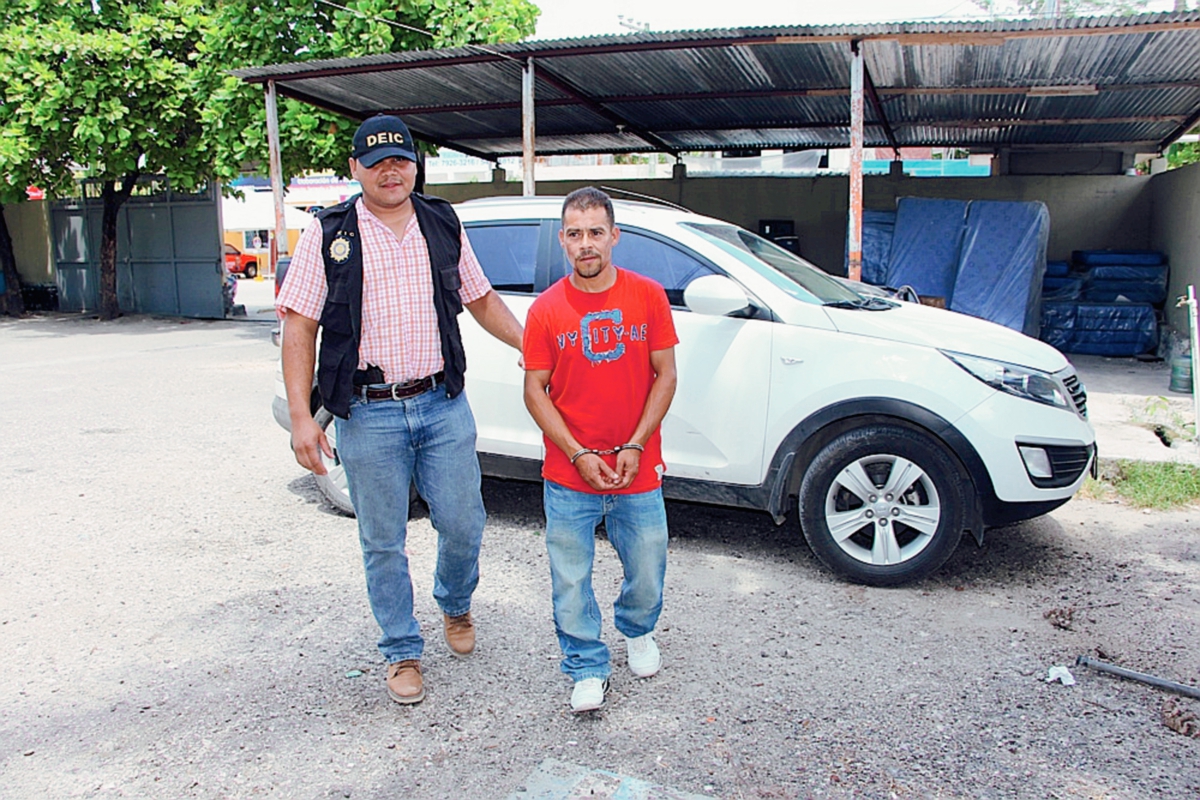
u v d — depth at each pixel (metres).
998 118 13.75
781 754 3.08
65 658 3.80
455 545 3.51
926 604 4.33
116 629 4.07
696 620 4.16
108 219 18.91
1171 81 10.83
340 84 11.26
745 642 3.93
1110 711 3.36
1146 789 2.88
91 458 7.08
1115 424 7.67
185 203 19.22
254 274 37.75
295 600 4.39
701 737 3.19
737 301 4.47
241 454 7.22
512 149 17.12
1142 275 12.88
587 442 3.24
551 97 12.05
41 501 5.98
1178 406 8.45
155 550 5.07
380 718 3.33
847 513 4.51
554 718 3.32
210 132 14.57
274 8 13.05
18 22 16.41
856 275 8.85
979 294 11.22
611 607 4.33
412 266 3.23
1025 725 3.26
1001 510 4.38
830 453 4.48
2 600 4.39
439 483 3.40
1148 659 3.77
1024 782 2.92
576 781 2.93
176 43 15.86
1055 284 13.46
